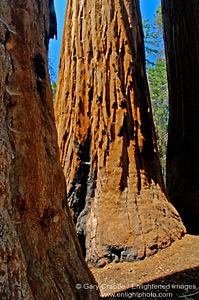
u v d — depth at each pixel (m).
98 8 4.94
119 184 4.04
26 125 1.50
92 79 4.65
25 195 1.35
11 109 1.41
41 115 1.71
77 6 5.17
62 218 1.66
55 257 1.46
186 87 7.31
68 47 5.14
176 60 7.94
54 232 1.54
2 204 1.15
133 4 5.43
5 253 1.07
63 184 1.79
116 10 4.89
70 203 4.29
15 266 1.09
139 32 5.47
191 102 7.08
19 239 1.20
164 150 16.88
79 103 4.62
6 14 1.54
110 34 4.75
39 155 1.57
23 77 1.55
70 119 4.74
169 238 3.75
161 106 18.08
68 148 4.67
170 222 4.07
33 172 1.46
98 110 4.48
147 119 4.70
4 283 1.02
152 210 3.95
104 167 4.22
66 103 4.89
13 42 1.53
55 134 1.84
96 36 4.79
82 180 4.35
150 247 3.47
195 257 3.13
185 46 7.40
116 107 4.43
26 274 1.15
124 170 4.16
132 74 4.68
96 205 4.05
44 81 1.82
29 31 1.72
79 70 4.80
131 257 3.37
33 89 1.66
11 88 1.45
